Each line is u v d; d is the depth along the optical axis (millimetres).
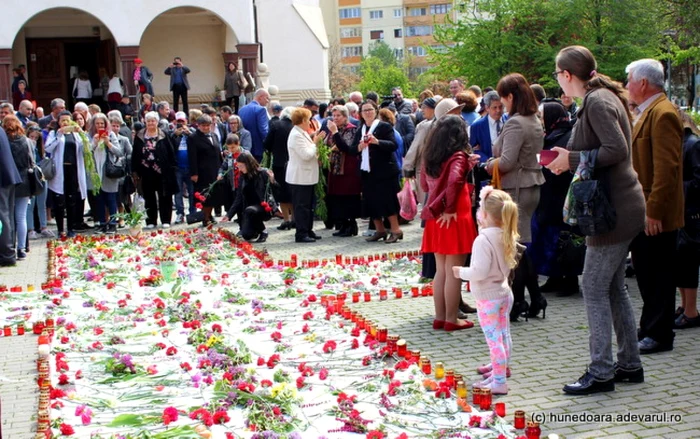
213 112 19250
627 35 33094
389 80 61469
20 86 26203
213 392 6387
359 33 90812
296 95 32375
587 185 6082
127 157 16188
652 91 7102
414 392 6270
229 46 31094
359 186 14297
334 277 10805
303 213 14180
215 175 16344
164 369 7156
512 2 33781
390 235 13812
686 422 5715
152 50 31125
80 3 27125
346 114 14133
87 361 7480
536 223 9500
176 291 9820
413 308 9344
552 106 9078
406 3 89875
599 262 6270
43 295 10344
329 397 6289
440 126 8062
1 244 12805
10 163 12453
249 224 14289
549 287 9812
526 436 5309
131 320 8914
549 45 33594
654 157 6949
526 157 8102
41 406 6074
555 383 6617
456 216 8062
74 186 15500
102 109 29516
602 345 6328
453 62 36562
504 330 6527
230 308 9328
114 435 5504
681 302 8922
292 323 8586
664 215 7008
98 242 14398
